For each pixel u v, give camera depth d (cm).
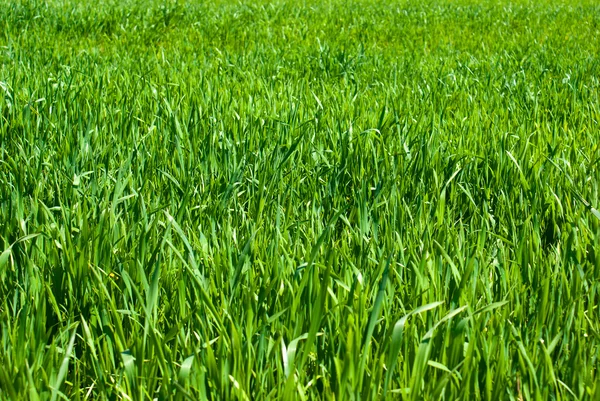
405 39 956
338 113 490
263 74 659
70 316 232
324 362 217
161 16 1009
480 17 1253
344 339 206
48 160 379
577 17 1307
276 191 347
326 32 992
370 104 536
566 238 297
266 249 272
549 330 223
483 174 385
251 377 208
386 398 189
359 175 375
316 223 311
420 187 356
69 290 239
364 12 1239
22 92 521
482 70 705
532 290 248
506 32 1067
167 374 197
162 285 253
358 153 393
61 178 345
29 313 230
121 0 1230
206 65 692
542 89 615
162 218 305
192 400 177
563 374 211
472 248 285
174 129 435
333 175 359
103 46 832
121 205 319
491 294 253
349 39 923
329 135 440
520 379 207
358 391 192
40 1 1073
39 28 892
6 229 276
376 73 682
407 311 231
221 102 511
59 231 262
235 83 591
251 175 368
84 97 518
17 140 416
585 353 216
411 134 441
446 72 689
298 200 340
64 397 186
